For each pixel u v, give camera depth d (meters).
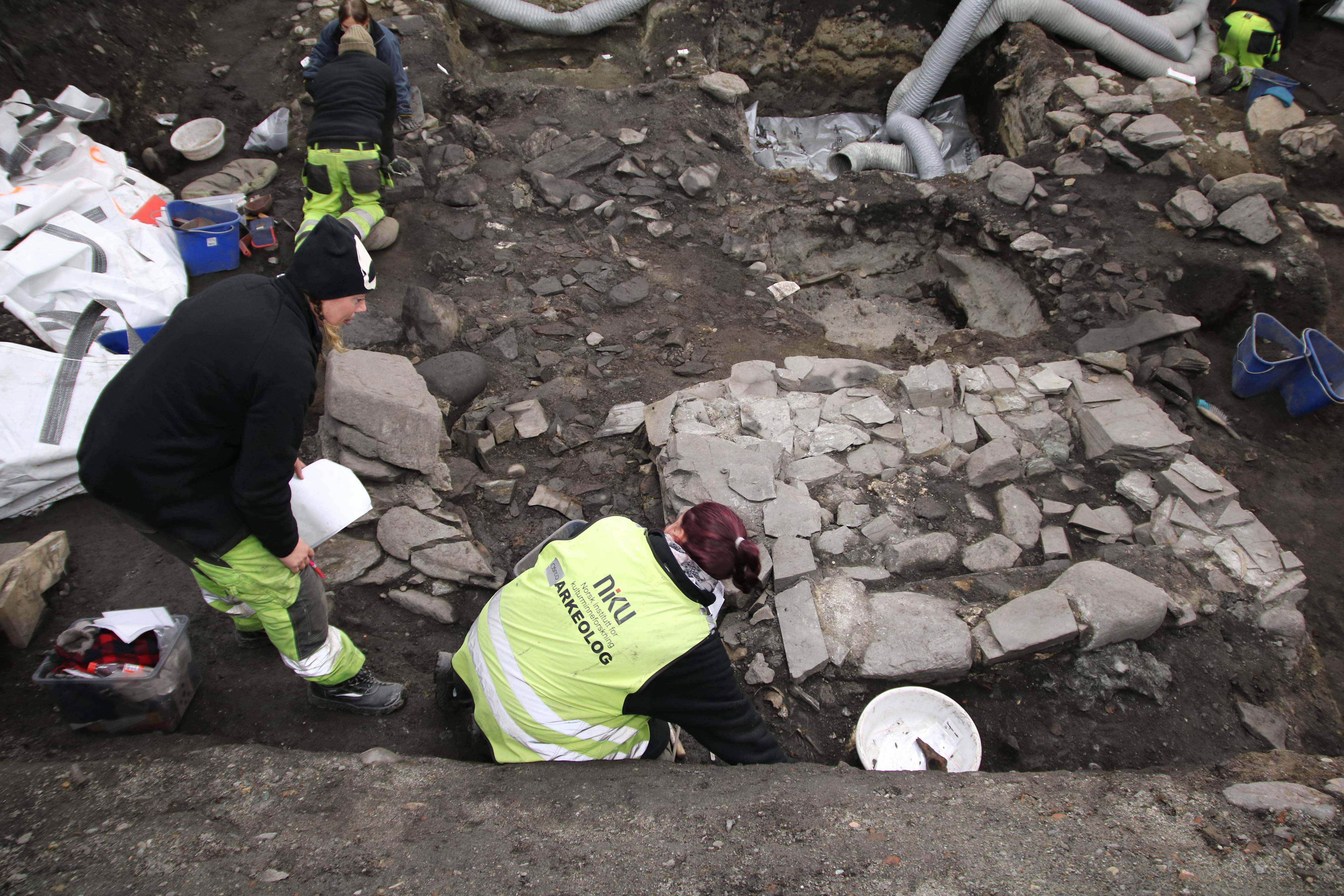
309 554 2.08
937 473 3.57
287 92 5.90
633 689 1.99
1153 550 3.22
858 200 5.38
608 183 5.29
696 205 5.32
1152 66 6.38
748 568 2.01
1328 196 5.31
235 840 1.86
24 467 3.00
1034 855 1.79
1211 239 4.86
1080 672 2.83
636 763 2.25
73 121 4.60
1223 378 4.34
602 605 2.00
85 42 5.37
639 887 1.73
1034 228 5.04
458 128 5.43
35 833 1.83
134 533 3.05
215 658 2.62
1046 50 6.16
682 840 1.88
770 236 5.39
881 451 3.62
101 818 1.90
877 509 3.39
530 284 4.62
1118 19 6.39
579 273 4.73
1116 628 2.80
